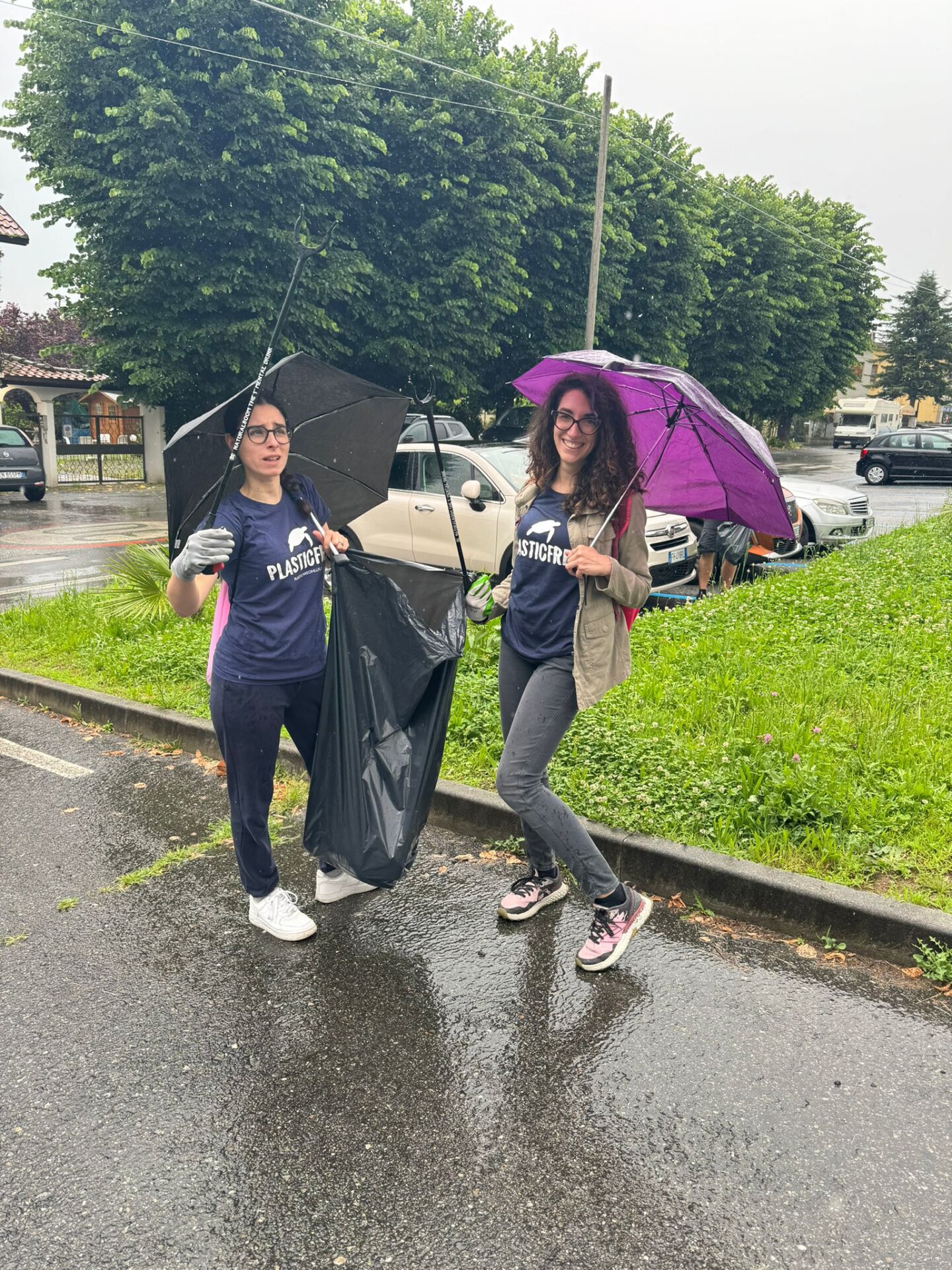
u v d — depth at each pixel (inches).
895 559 400.8
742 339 1338.6
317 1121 101.0
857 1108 101.6
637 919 127.9
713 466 129.0
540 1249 84.7
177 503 118.6
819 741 183.8
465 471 366.6
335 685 129.4
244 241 747.4
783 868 143.7
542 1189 91.5
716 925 140.5
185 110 705.6
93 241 753.6
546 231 938.7
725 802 160.6
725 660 248.8
